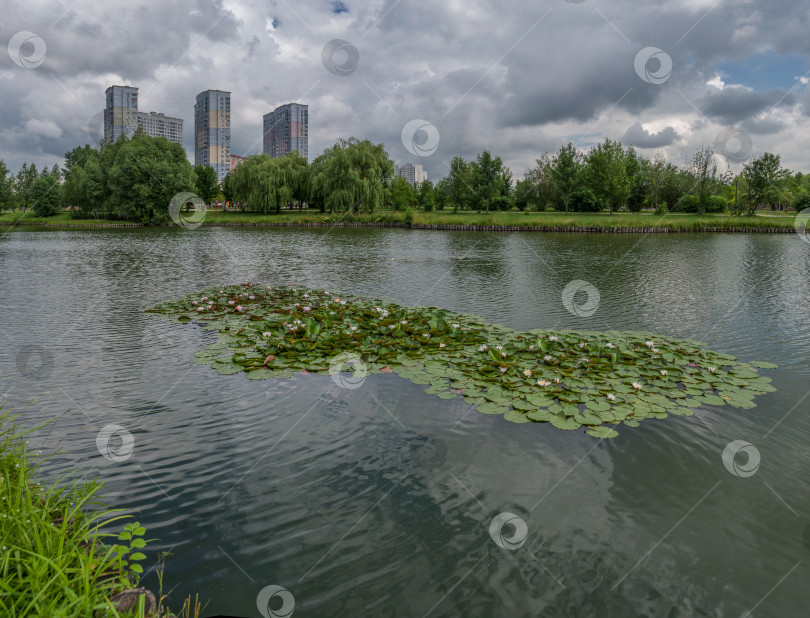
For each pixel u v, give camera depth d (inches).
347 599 92.4
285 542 108.1
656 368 212.4
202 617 86.7
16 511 77.5
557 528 113.7
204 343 259.8
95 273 541.0
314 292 398.9
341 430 161.5
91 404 181.0
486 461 142.5
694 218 1418.6
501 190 1988.2
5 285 457.7
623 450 148.0
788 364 226.1
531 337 262.4
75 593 67.2
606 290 432.1
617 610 91.0
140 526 109.9
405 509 120.3
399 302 375.9
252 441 153.9
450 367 216.5
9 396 187.6
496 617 89.0
